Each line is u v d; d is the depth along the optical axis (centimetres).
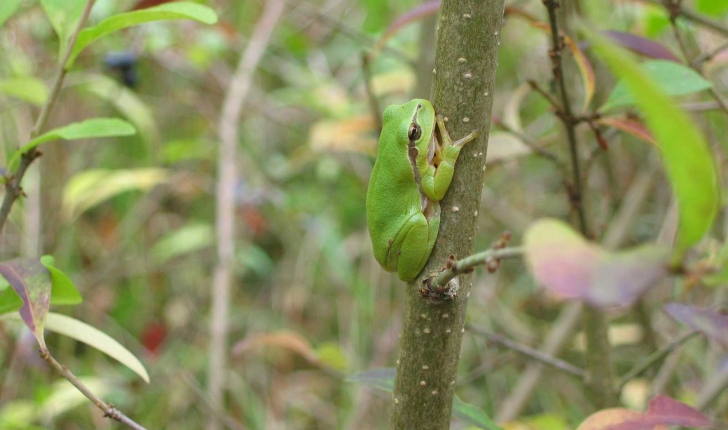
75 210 67
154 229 94
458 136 38
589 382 48
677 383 70
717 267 31
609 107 42
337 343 88
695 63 46
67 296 40
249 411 76
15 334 56
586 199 47
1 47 70
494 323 86
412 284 38
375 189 43
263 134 96
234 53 102
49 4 40
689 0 64
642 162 82
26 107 75
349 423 72
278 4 81
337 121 67
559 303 74
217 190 79
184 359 78
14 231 78
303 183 101
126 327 83
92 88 70
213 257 84
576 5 49
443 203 38
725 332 37
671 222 66
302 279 87
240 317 88
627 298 31
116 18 39
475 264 34
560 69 42
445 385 38
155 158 79
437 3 48
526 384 63
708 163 30
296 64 94
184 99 92
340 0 97
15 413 55
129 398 71
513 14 47
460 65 38
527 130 83
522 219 91
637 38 44
